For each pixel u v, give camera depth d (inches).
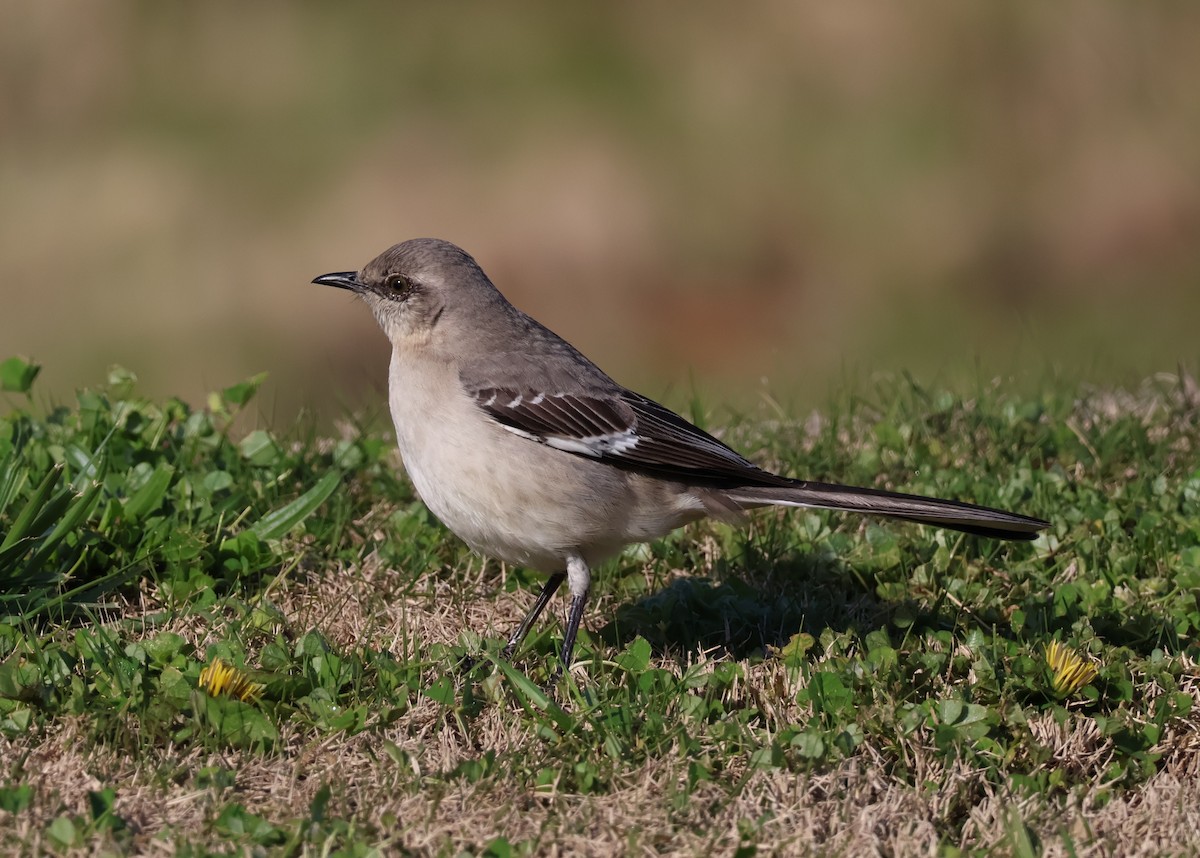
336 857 315.6
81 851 315.3
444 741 369.4
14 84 1273.4
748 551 488.7
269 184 1185.4
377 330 1085.1
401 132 1235.9
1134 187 1221.1
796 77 1304.1
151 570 450.9
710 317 1127.0
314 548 482.6
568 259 1154.0
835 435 589.9
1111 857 331.6
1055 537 495.8
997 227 1200.2
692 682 398.9
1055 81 1304.1
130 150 1227.9
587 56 1307.8
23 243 1149.7
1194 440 584.7
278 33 1321.4
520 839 330.3
